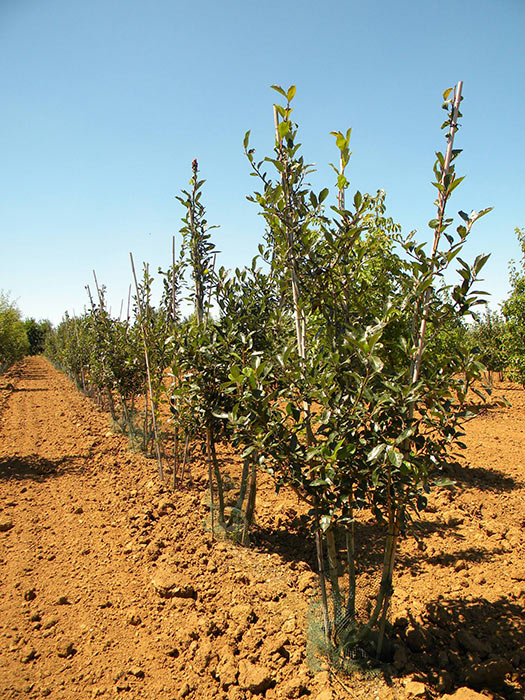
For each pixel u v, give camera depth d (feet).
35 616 13.79
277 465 10.73
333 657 11.06
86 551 17.76
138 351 31.32
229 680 10.88
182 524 19.33
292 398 10.89
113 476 26.68
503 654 11.10
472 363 9.51
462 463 26.53
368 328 9.86
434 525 18.80
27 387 74.38
